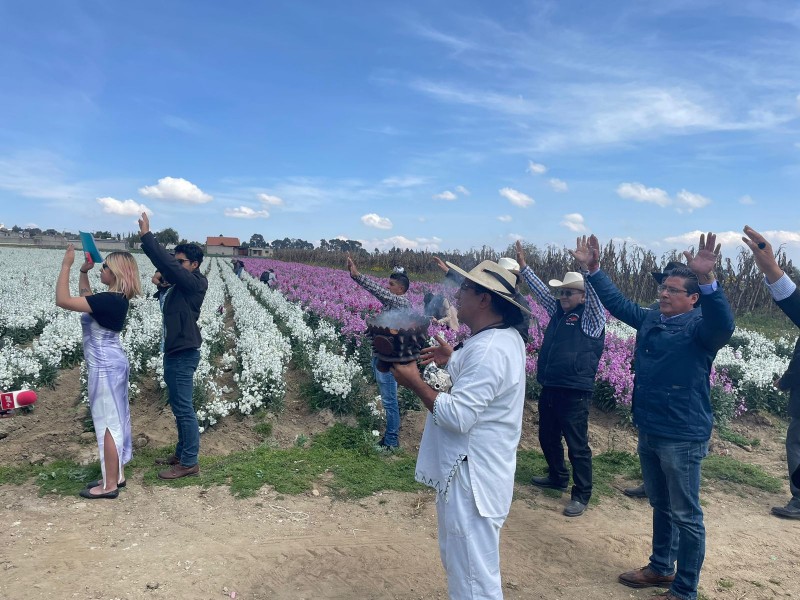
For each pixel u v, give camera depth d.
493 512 2.62
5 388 7.45
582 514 5.39
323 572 4.03
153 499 5.02
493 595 2.60
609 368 8.83
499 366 2.59
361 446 6.70
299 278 27.55
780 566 4.64
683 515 3.79
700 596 4.09
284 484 5.45
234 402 7.53
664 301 3.91
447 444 2.67
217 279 27.89
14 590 3.52
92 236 5.10
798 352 5.67
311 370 9.48
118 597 3.53
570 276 5.40
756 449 7.89
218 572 3.91
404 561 4.25
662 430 3.79
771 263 3.60
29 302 14.12
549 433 5.70
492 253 28.72
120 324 4.95
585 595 4.02
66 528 4.39
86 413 7.02
